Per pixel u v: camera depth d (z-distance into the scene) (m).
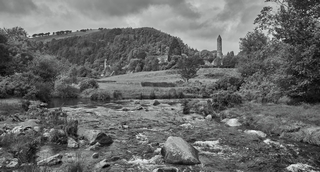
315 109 17.44
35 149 10.36
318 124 13.92
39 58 45.53
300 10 20.23
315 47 17.89
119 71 152.88
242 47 46.38
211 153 10.70
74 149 10.83
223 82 49.50
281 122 15.62
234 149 11.38
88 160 9.40
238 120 18.64
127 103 38.59
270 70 24.48
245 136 14.05
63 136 12.09
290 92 21.61
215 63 139.88
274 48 22.38
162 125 17.91
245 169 8.77
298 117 15.71
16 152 9.40
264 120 17.05
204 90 55.41
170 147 9.76
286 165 9.25
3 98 29.28
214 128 16.72
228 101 25.17
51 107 30.19
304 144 12.34
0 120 16.45
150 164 9.12
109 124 18.00
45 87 36.62
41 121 16.17
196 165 9.09
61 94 47.75
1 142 10.49
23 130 12.88
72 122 14.47
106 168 8.58
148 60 143.88
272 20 21.58
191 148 10.12
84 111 25.73
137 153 10.57
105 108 29.84
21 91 31.81
